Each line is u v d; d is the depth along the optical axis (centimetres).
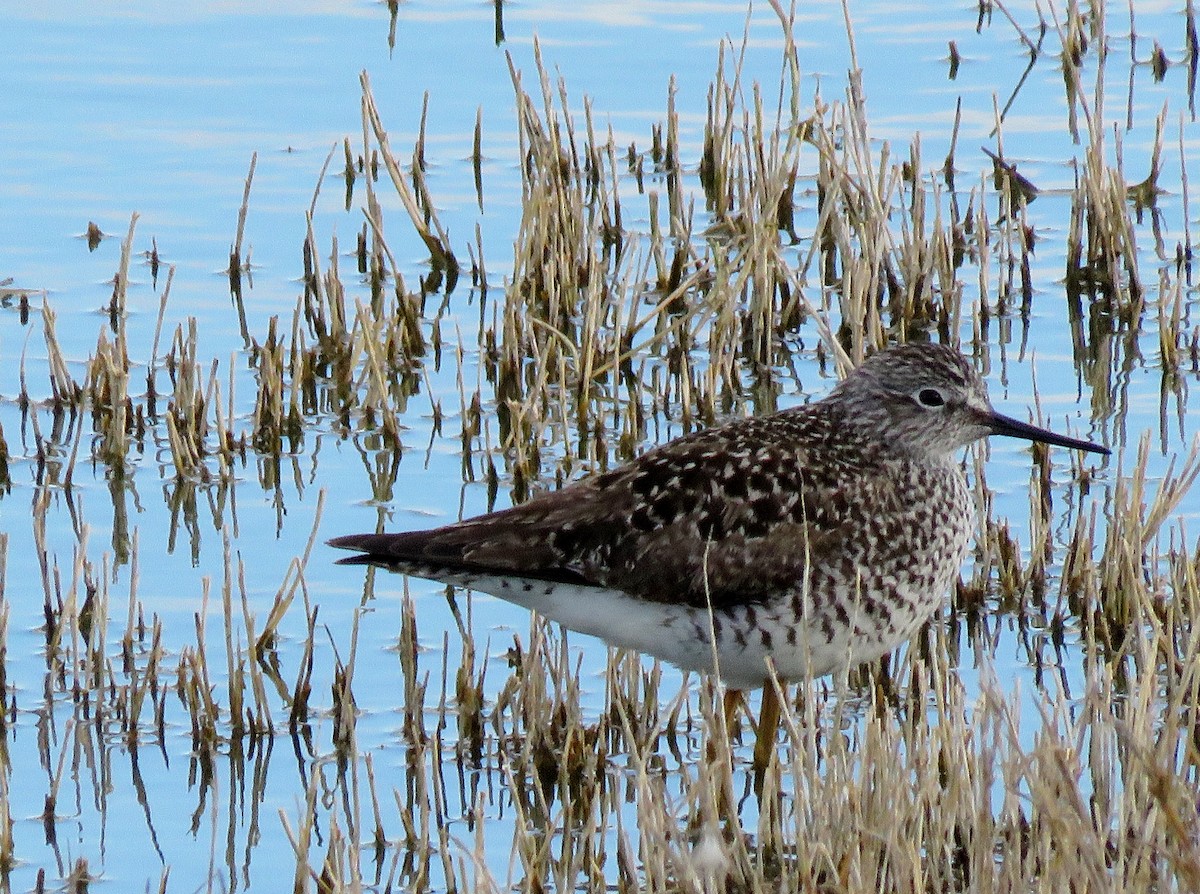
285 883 1040
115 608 1295
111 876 1040
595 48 2086
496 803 1116
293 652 1251
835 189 1650
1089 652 1072
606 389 1606
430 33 2123
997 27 2130
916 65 2047
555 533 1104
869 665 1224
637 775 1038
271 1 2198
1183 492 1258
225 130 1948
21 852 1059
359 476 1475
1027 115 1956
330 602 1308
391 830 1088
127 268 1645
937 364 1148
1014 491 1420
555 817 1099
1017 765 942
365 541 1116
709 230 1819
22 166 1875
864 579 1112
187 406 1490
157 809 1102
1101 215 1697
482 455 1507
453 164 1905
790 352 1658
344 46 2100
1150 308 1681
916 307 1686
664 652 1126
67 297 1692
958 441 1155
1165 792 833
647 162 1912
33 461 1484
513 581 1115
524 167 1769
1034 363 1529
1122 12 2167
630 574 1100
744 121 1773
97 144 1914
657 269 1712
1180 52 2064
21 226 1786
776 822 1021
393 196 1862
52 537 1377
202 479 1467
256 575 1335
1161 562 1306
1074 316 1684
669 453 1132
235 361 1590
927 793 979
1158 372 1586
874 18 2142
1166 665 1165
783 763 1131
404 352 1656
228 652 1159
